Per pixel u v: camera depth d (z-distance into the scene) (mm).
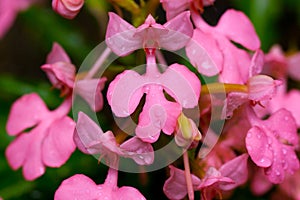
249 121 225
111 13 210
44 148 227
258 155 215
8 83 286
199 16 234
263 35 287
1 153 275
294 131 227
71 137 224
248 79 219
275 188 273
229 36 234
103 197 211
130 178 257
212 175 213
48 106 280
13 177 269
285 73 281
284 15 296
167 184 212
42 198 267
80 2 222
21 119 241
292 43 298
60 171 261
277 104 267
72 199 210
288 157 222
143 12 227
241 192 273
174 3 222
